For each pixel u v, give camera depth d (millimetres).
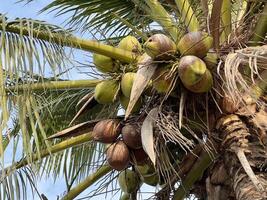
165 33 7422
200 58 6672
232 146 6574
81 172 8398
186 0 7375
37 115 6949
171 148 7250
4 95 6723
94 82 7266
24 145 6770
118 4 8531
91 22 8516
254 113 6699
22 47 6812
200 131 6941
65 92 7934
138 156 6938
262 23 7055
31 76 6816
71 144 7395
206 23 6957
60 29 6910
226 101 6719
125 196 7867
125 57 7043
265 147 6543
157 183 7371
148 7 7812
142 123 6762
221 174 6883
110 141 6930
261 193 6156
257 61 6441
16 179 7277
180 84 6723
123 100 7047
